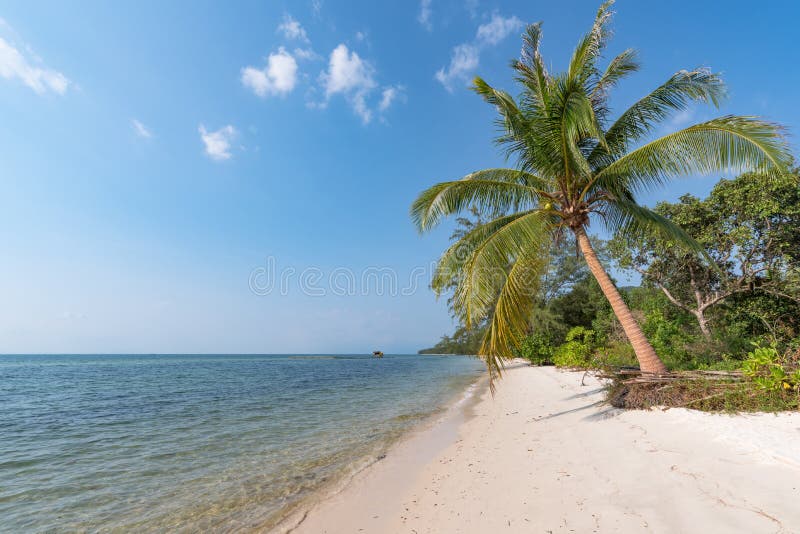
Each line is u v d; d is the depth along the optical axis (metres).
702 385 6.41
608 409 7.28
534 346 23.22
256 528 3.95
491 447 6.10
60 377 27.69
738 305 12.99
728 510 2.97
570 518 3.25
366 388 18.02
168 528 4.05
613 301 8.05
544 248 7.88
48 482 5.54
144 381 23.50
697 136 6.86
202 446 7.43
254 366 45.97
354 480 5.21
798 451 3.82
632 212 8.51
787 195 11.14
